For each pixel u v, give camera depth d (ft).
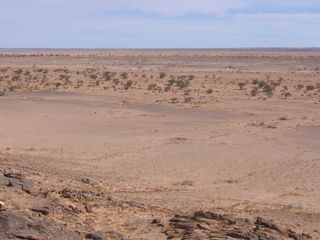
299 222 57.77
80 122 130.21
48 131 116.98
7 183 53.16
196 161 93.04
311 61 502.38
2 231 35.94
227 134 118.93
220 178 82.64
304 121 140.36
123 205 52.60
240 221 48.16
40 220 38.93
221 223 46.62
